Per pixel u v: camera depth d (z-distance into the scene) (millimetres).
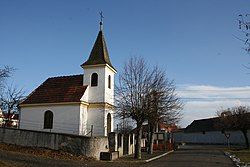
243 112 48188
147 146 40812
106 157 26766
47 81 41000
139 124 30188
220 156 32906
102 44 40250
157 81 32406
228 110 53375
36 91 39406
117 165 23156
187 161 26625
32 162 20000
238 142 69688
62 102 36281
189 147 58000
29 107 37656
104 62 38125
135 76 38062
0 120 45562
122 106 30531
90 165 21781
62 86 39250
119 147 31953
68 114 36125
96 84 38188
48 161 21438
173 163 24906
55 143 26016
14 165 17719
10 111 44156
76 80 39750
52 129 36219
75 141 25844
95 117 37219
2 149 24500
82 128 36125
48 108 36938
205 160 27641
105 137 28672
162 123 33875
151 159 29047
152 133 37312
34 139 26453
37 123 37000
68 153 25469
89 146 25922
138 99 30312
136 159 28406
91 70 38656
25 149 25375
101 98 37500
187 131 82500
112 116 37844
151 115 30422
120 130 37156
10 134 27172
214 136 76000
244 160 27172
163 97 31906
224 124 57312
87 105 37500
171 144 48625
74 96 36688
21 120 37656
